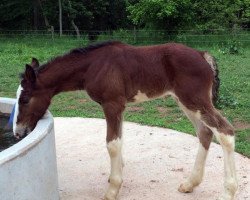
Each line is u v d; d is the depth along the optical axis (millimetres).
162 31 18062
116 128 4328
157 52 4297
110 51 4328
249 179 4957
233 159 4145
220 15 18922
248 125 7004
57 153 6004
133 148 6102
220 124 4117
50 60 4453
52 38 18953
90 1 22844
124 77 4277
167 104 8336
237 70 11695
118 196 4648
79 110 8195
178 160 5633
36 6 22766
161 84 4301
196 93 4152
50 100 4449
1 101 5359
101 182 5027
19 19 23953
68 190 4832
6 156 3352
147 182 5000
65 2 21938
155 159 5691
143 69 4277
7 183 3332
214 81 4301
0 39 19641
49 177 4008
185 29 18203
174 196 4625
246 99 8625
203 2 18641
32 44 18219
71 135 6762
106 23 23969
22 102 4328
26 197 3564
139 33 18406
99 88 4285
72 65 4383
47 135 3961
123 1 23031
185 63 4168
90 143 6375
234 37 17469
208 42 17375
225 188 4191
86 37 19938
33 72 4262
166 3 17266
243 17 20078
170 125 7035
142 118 7461
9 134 4867
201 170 4625
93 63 4336
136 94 4367
